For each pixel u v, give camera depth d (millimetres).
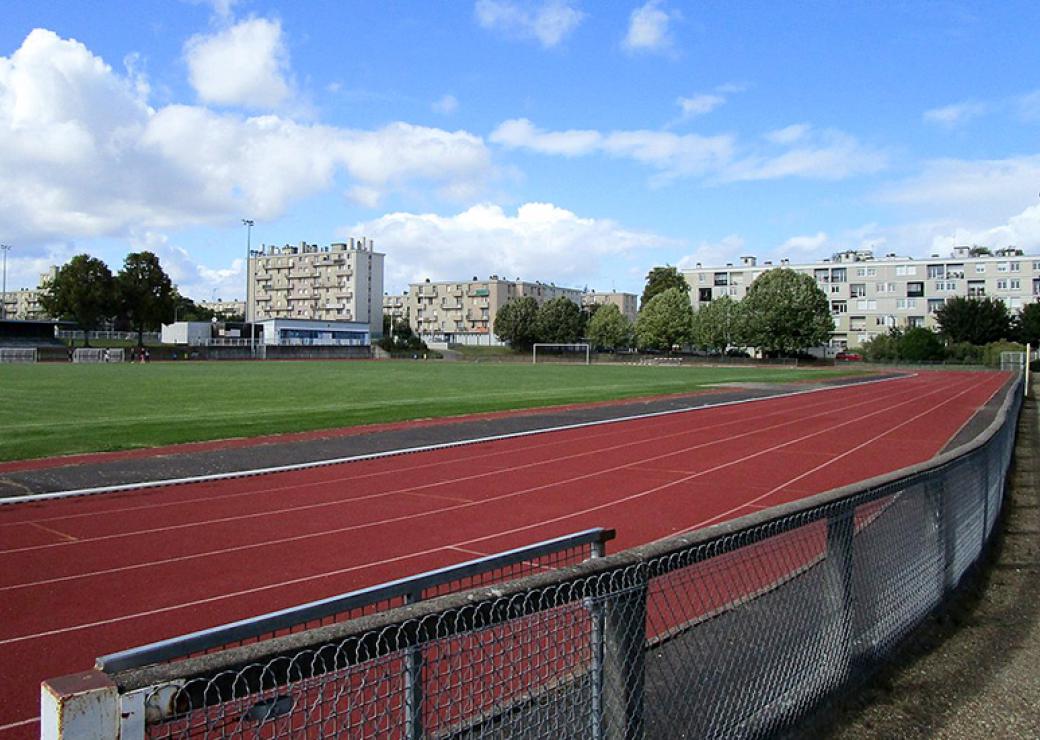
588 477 14312
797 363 86062
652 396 34500
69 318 102125
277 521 10461
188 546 9102
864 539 5285
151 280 89688
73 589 7469
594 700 3049
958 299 95000
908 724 4668
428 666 2699
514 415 24984
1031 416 29172
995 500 9773
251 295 159000
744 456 17312
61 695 1763
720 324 93625
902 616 5801
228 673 2064
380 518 10734
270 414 23562
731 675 4062
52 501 11445
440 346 118938
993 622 6586
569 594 2951
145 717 1912
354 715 3045
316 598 7316
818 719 4613
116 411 24375
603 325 110375
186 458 15375
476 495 12484
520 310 112875
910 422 25469
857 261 111312
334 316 149000
